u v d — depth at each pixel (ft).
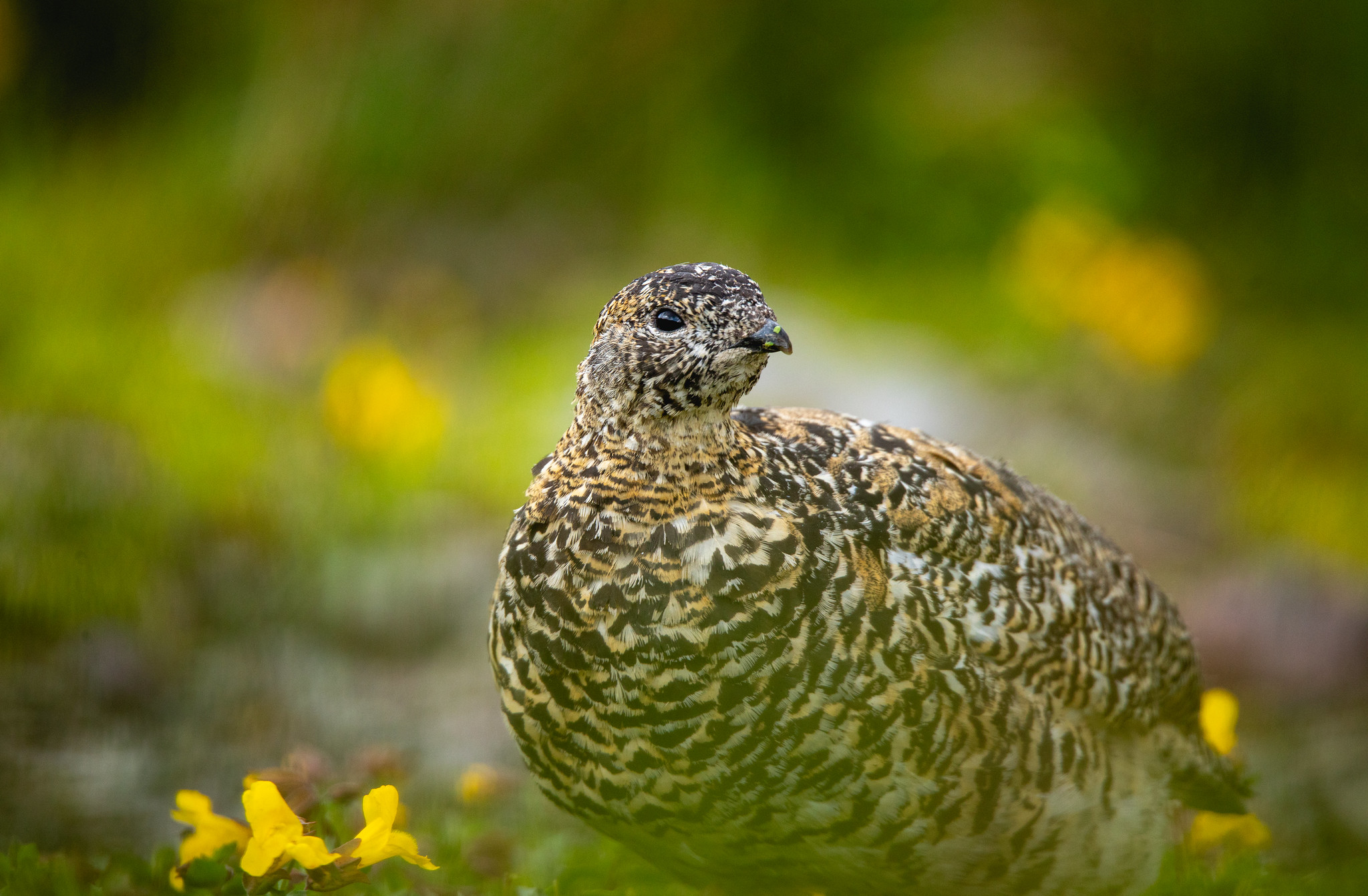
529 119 52.19
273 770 19.33
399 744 29.45
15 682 29.50
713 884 19.22
